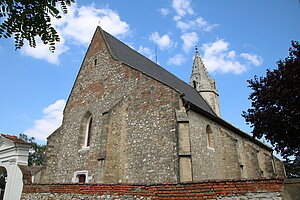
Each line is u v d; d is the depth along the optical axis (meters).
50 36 5.00
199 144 15.72
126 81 16.86
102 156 13.68
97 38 21.31
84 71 21.00
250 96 16.58
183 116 13.23
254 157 21.45
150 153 13.67
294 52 14.69
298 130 14.68
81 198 8.24
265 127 15.75
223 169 17.78
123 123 15.50
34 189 10.12
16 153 13.02
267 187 5.59
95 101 18.34
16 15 4.57
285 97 14.45
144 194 7.08
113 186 7.72
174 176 12.34
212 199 6.12
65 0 4.76
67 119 20.14
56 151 19.05
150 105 14.91
